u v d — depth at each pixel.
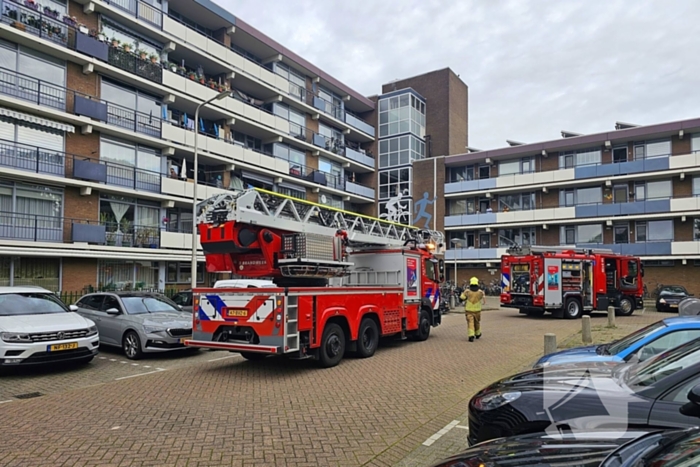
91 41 20.20
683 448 2.34
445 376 8.68
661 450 2.42
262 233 9.55
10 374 9.38
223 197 9.44
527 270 20.31
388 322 11.69
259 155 28.72
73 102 19.92
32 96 18.67
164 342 10.80
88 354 9.65
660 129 30.75
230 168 26.80
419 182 39.38
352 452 4.97
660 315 21.70
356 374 8.95
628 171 31.59
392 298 11.91
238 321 9.16
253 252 9.76
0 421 6.05
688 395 2.96
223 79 27.58
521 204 36.38
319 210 11.18
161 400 7.07
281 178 30.52
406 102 40.31
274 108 31.19
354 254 13.45
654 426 3.44
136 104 22.53
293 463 4.68
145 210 22.94
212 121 27.39
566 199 34.62
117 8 21.70
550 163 35.31
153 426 5.80
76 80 20.20
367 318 10.96
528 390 4.29
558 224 34.47
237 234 9.21
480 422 4.27
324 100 36.22
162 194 22.98
